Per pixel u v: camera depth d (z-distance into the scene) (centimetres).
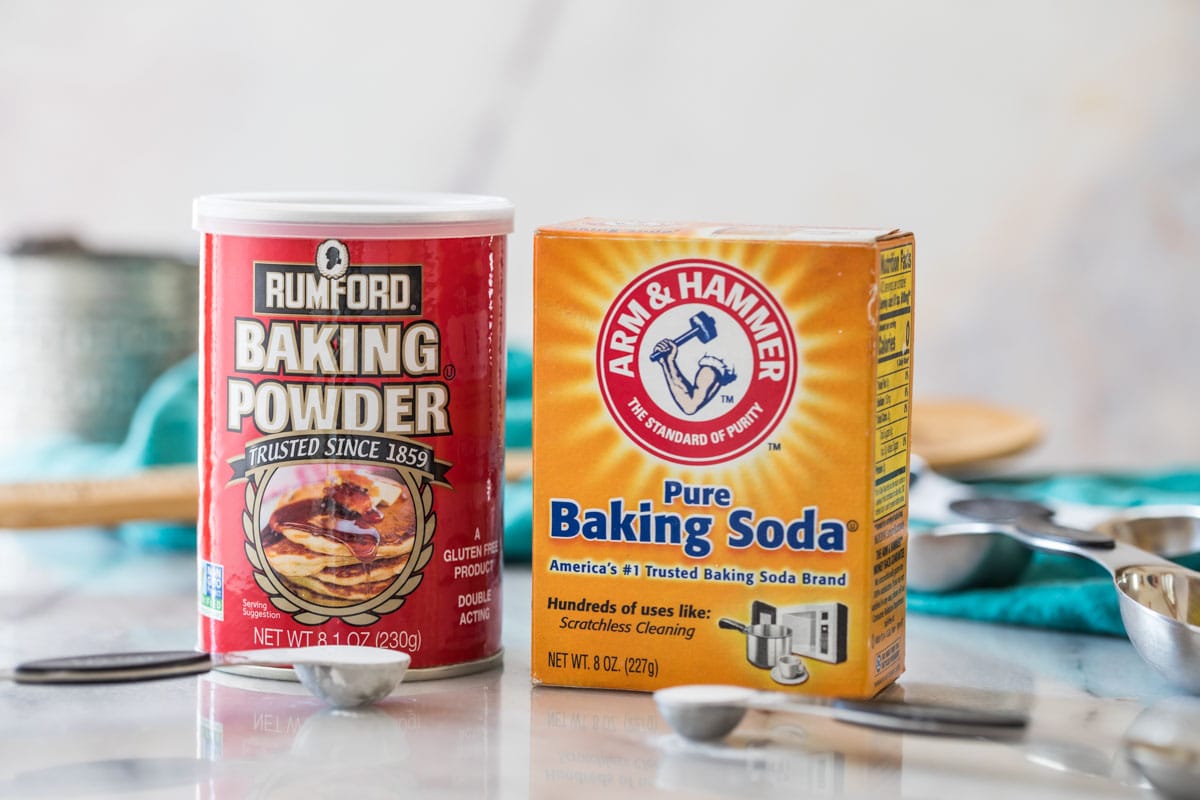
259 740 55
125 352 115
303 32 173
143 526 97
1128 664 67
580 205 174
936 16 168
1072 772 51
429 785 50
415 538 62
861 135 171
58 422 114
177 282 117
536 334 60
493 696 61
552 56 172
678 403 59
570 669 62
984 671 65
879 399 58
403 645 62
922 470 88
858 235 59
